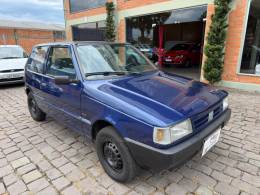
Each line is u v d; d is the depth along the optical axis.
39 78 3.71
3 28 21.59
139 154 2.06
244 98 5.68
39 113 4.20
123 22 10.37
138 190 2.32
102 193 2.29
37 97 3.93
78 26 13.73
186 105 2.17
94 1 11.94
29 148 3.28
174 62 12.51
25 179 2.54
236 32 6.46
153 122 1.92
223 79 7.03
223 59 6.86
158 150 1.91
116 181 2.46
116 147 2.32
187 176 2.53
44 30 24.56
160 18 9.89
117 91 2.41
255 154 2.96
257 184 2.37
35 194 2.30
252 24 6.29
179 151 1.91
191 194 2.25
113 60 3.14
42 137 3.64
